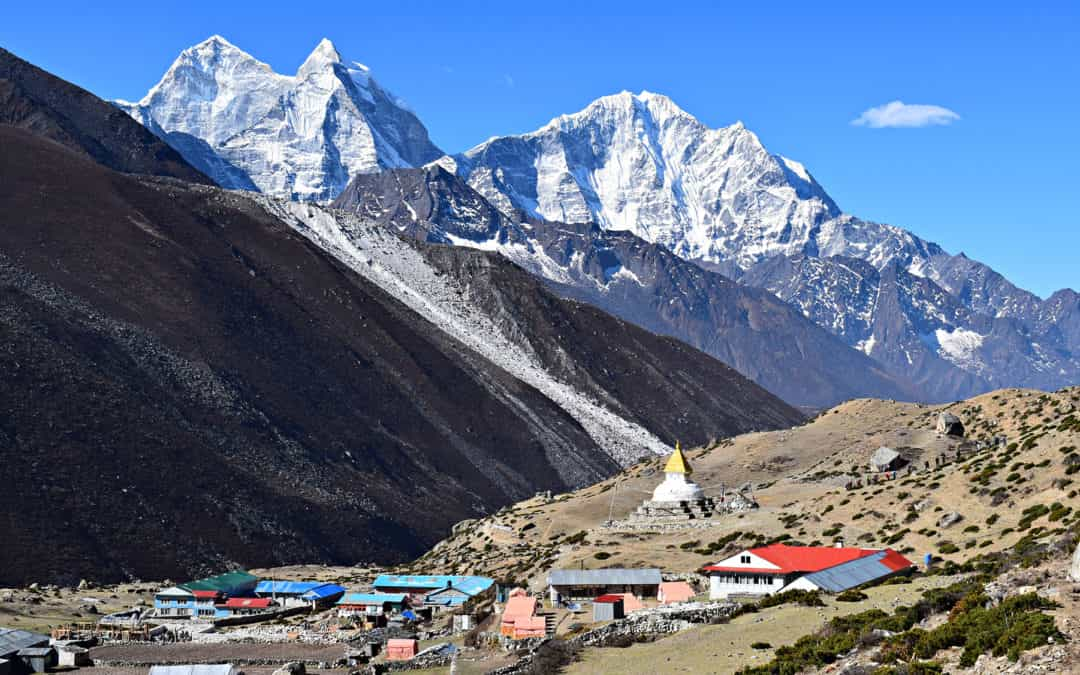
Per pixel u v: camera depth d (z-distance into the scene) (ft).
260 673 347.56
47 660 367.45
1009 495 393.50
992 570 283.38
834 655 229.04
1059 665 182.91
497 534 654.12
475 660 323.37
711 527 508.94
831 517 447.42
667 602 346.33
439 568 596.29
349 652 359.87
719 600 329.72
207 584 523.29
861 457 637.71
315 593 515.91
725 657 255.50
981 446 579.89
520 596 387.55
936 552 363.97
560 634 332.39
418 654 340.39
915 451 613.52
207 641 415.44
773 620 278.87
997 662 191.11
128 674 355.97
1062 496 374.63
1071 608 201.67
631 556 451.12
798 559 339.57
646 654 276.00
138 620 476.13
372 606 455.22
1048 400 637.30
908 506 424.46
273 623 467.93
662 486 567.59
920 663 202.08
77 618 486.38
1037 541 329.31
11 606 484.74
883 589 299.17
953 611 225.76
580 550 491.31
